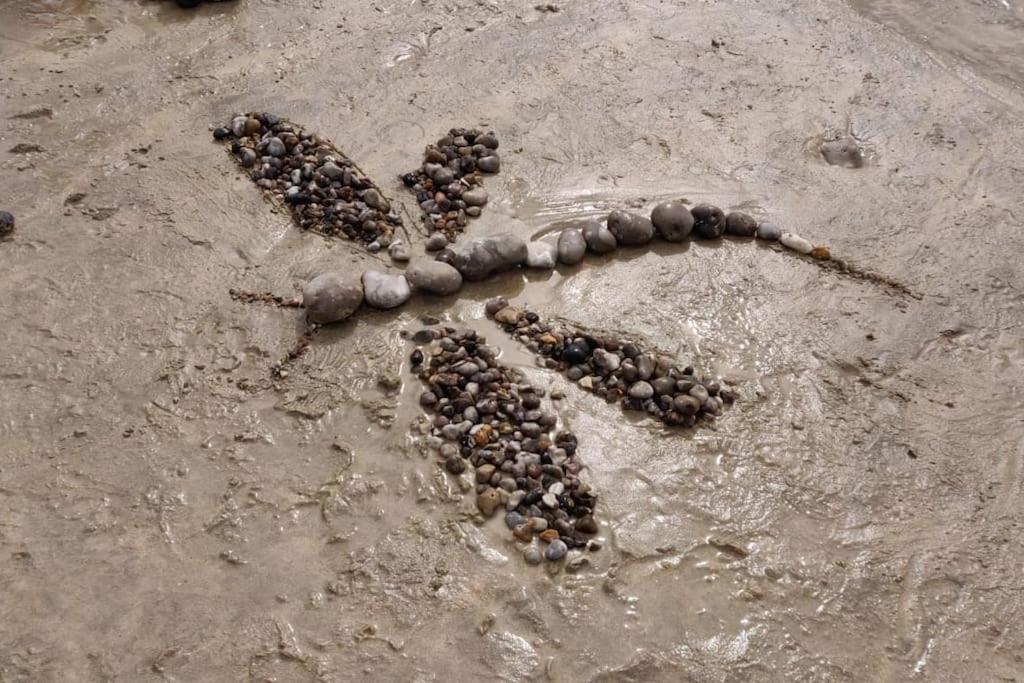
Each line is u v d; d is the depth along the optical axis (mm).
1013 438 1596
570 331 1673
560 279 1754
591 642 1391
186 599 1404
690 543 1471
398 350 1637
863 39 2320
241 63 2125
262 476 1504
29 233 1766
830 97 2145
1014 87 2209
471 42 2229
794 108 2109
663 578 1441
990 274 1809
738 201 1900
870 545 1483
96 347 1623
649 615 1413
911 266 1813
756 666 1383
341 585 1420
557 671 1368
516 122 2027
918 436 1592
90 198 1828
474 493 1495
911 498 1528
